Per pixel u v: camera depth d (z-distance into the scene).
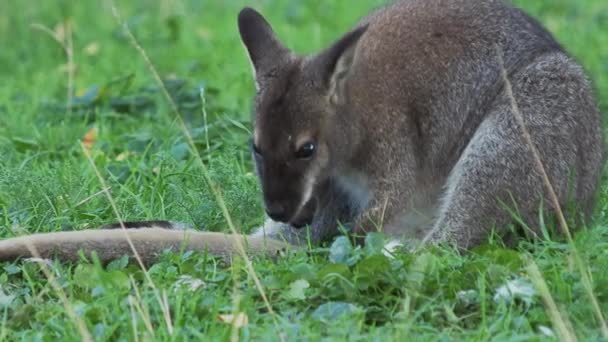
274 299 10.27
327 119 11.88
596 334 9.56
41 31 22.16
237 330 9.39
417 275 10.38
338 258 10.88
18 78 20.05
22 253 11.23
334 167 12.12
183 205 12.78
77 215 12.62
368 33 12.69
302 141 11.73
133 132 15.98
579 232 11.56
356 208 12.66
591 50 20.80
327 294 10.27
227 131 15.66
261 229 12.73
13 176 13.13
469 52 12.50
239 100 17.94
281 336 9.19
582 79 12.23
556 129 11.88
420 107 12.45
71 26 21.88
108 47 21.39
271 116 11.72
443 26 12.62
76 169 13.70
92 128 16.20
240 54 20.64
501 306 9.87
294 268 10.53
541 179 11.79
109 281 10.52
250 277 10.38
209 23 23.00
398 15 12.80
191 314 9.89
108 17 23.19
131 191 13.28
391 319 9.95
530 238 11.77
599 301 10.16
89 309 9.88
